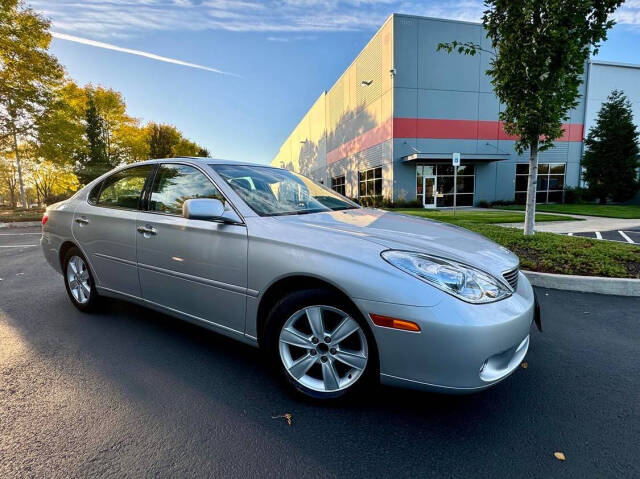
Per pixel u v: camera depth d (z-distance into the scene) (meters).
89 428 1.91
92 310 3.64
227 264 2.37
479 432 1.90
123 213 3.11
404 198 19.56
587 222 11.84
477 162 20.25
